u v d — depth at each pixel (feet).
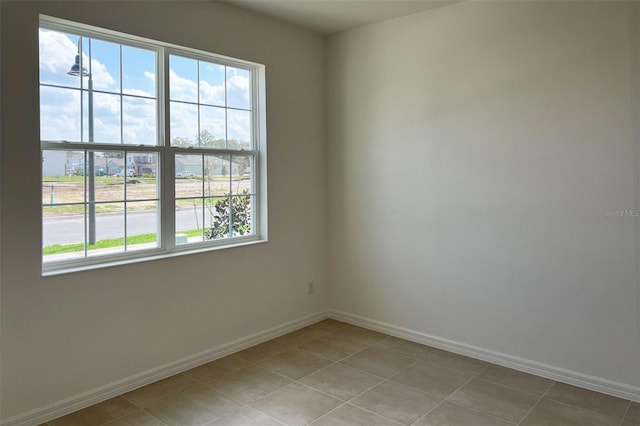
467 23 10.93
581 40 9.33
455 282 11.48
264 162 12.32
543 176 9.95
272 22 12.25
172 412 8.61
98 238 9.26
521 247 10.35
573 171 9.55
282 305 12.93
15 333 7.94
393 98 12.42
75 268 8.80
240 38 11.45
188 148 10.75
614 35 8.96
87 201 9.07
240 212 12.09
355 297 13.75
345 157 13.67
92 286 8.90
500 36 10.42
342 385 9.72
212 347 11.12
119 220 9.58
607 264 9.23
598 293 9.36
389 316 12.92
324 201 14.17
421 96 11.86
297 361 11.03
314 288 13.94
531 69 10.00
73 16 8.44
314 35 13.53
